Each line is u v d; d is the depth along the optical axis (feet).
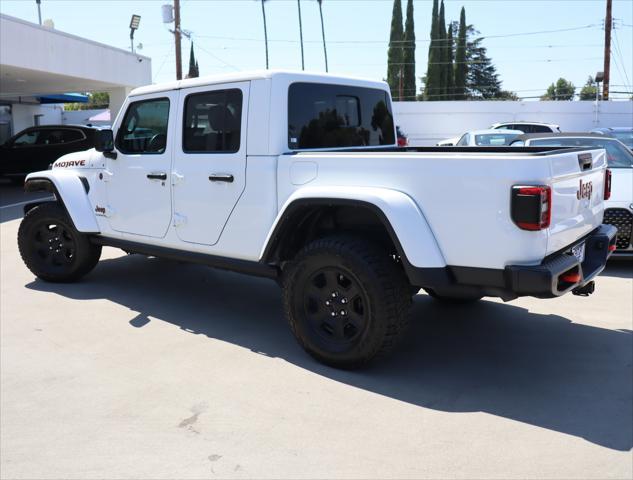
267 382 12.75
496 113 112.16
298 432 10.67
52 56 50.49
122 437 10.52
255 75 14.12
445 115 113.70
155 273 22.11
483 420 11.11
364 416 11.27
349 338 13.08
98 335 15.61
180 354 14.33
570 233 12.31
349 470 9.46
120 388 12.48
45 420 11.14
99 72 58.29
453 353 14.43
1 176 55.26
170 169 16.08
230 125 14.67
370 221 13.55
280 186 13.82
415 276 11.78
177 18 97.25
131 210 17.48
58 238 20.11
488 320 16.85
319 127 15.19
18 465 9.65
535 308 17.90
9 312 17.48
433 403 11.81
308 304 13.52
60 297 19.02
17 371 13.33
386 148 16.62
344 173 12.78
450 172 11.45
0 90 69.41
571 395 12.17
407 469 9.49
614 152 25.40
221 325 16.47
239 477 9.30
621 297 18.92
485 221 11.20
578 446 10.17
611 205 21.39
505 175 10.91
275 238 13.66
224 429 10.77
